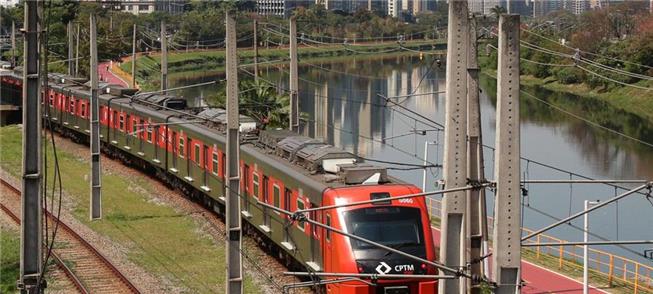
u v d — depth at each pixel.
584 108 76.62
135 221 38.81
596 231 46.12
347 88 99.00
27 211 18.39
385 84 100.75
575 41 83.88
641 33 83.44
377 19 120.62
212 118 41.28
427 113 82.06
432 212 44.47
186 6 125.75
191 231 36.97
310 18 114.75
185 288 28.52
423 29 114.81
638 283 30.59
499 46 15.90
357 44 106.38
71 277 29.42
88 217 39.59
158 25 117.75
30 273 18.48
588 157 64.25
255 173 32.97
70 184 47.34
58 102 64.06
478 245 24.91
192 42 113.56
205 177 39.50
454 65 18.86
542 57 83.56
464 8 18.81
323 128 78.12
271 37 105.25
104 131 55.72
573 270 32.09
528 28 84.44
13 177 49.38
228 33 25.27
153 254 33.19
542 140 71.75
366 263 24.03
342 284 24.30
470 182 19.28
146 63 109.62
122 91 55.34
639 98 73.38
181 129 42.69
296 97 39.78
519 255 16.17
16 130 67.88
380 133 74.81
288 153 31.39
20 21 102.94
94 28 38.59
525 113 87.69
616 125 72.62
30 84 18.20
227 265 25.62
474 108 24.56
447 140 19.06
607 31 89.44
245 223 35.94
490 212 47.97
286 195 29.56
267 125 50.12
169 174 45.97
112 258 32.00
